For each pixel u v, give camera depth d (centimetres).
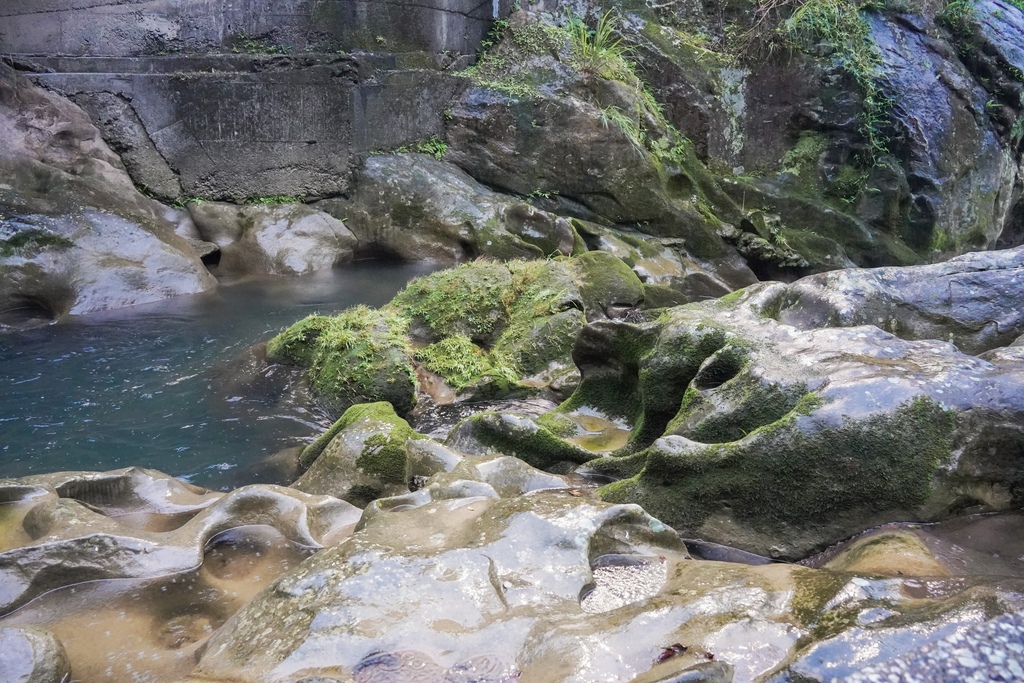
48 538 300
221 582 306
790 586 244
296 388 575
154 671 246
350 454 408
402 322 622
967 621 204
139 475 382
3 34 816
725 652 214
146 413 530
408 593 253
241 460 468
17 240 713
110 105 873
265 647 238
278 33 953
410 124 1044
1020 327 448
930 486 307
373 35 1002
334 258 934
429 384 583
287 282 862
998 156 1291
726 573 266
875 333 372
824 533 315
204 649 251
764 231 1105
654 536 299
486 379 576
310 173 978
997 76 1270
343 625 240
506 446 436
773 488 321
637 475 355
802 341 380
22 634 240
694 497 335
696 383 378
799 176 1212
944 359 345
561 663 219
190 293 794
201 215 899
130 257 771
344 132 982
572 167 1078
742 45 1219
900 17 1259
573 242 960
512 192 1088
